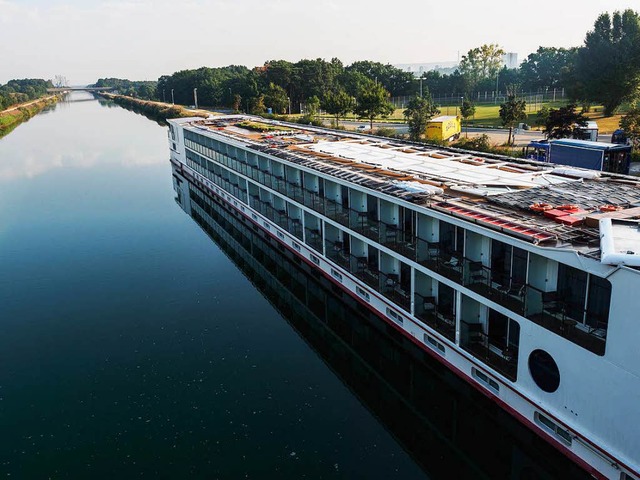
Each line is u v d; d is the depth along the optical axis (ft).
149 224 166.81
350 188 100.89
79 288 119.14
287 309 110.22
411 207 78.28
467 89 511.40
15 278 124.88
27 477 65.16
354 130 301.02
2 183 228.63
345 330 104.58
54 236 155.63
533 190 79.41
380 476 64.90
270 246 143.13
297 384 83.05
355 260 100.07
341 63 599.57
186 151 227.20
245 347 93.61
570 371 56.54
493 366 68.64
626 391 50.55
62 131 426.92
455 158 114.52
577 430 57.06
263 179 140.36
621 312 49.32
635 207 68.13
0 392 82.02
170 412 76.74
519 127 291.58
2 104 564.30
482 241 73.51
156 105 593.01
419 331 83.92
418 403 82.28
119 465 66.85
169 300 112.37
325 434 72.02
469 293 70.74
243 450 69.05
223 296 114.32
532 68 547.49
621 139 203.82
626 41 307.37
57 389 82.53
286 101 454.81
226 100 549.54
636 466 50.96
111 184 224.33
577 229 60.39
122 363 89.25
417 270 81.82
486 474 68.23
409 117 302.66
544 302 60.29
